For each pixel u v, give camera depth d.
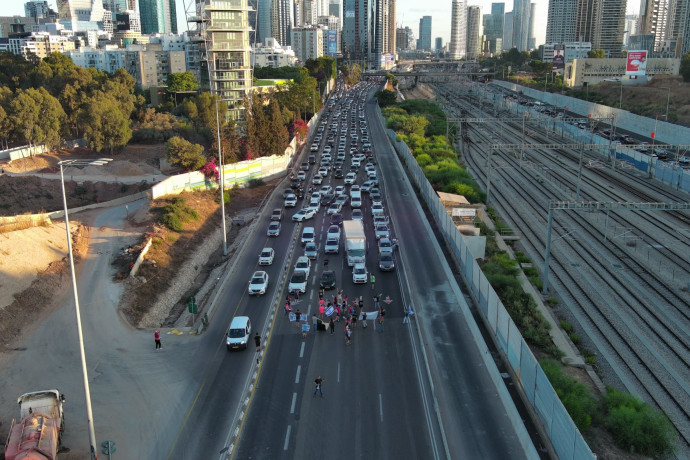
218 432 34.31
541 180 105.81
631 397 36.78
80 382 39.72
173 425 35.03
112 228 70.38
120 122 109.88
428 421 35.06
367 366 41.31
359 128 168.12
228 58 148.75
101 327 47.41
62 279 55.69
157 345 44.12
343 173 111.12
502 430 34.22
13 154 104.56
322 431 34.16
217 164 93.31
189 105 134.75
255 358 42.56
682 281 59.66
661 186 99.56
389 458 31.81
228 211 87.06
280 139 109.06
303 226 76.88
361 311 49.06
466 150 139.50
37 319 48.53
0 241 56.59
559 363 42.91
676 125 128.62
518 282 56.09
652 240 72.94
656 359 45.09
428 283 56.53
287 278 58.31
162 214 73.75
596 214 84.50
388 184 100.56
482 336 43.62
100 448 33.03
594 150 132.75
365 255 62.97
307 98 171.38
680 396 40.28
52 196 90.88
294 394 37.94
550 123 166.75
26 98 104.44
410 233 72.69
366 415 35.62
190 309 47.28
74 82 130.62
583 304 54.53
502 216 83.88
